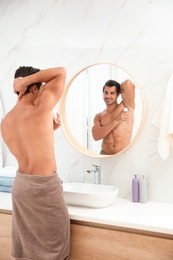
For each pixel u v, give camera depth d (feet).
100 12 7.36
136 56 6.97
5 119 6.10
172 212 5.92
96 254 5.56
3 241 6.43
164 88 6.68
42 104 5.42
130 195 7.04
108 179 7.30
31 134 5.48
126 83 7.04
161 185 6.72
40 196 5.32
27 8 8.32
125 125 7.04
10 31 8.57
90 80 7.48
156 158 6.77
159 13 6.72
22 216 5.62
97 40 7.41
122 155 7.15
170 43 6.63
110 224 5.40
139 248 5.18
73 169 7.73
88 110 7.53
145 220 5.36
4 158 8.65
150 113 6.84
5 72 8.63
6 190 7.77
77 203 6.24
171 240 4.93
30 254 5.55
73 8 7.69
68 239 5.57
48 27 8.02
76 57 7.66
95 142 7.44
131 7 7.01
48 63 8.02
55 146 7.95
